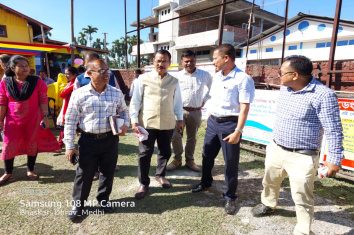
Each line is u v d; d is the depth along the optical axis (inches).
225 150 95.6
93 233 82.6
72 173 133.2
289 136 77.9
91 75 82.7
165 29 888.3
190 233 83.1
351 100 122.8
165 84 105.6
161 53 101.2
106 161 92.2
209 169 110.8
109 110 87.7
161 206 100.8
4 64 126.1
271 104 162.1
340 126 68.4
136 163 152.0
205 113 275.0
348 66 174.9
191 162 143.9
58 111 229.9
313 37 557.0
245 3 708.0
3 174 130.4
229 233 83.4
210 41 695.7
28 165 124.4
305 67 70.5
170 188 118.3
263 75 222.8
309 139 74.7
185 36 779.4
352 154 124.0
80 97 84.0
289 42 599.5
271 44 631.2
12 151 117.0
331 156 68.7
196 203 103.7
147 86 105.6
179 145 141.2
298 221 79.2
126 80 471.5
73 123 86.2
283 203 104.7
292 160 78.2
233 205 97.7
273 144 87.4
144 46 971.3
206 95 139.6
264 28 888.9
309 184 75.0
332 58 163.9
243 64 231.0
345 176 123.8
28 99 118.2
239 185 123.1
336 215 95.3
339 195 112.0
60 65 597.6
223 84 95.6
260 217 93.7
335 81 182.7
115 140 92.4
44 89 126.4
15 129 117.6
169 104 106.7
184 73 134.2
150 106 105.0
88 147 87.0
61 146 168.9
